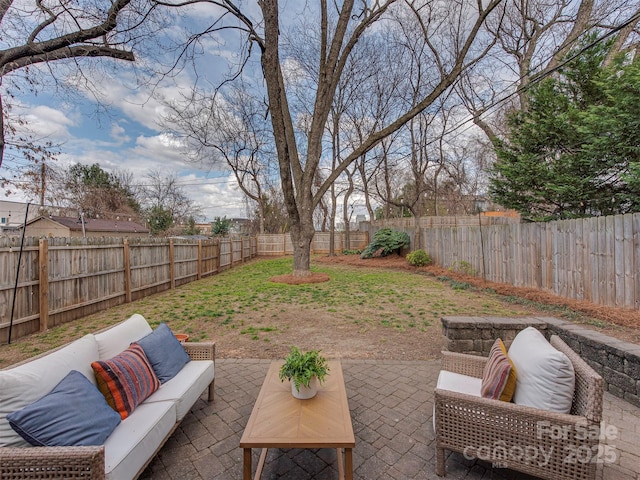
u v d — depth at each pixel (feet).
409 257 39.78
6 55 17.44
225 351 13.47
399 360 12.40
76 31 18.51
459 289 26.37
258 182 64.75
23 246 15.49
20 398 5.09
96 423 5.47
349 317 18.33
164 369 8.02
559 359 5.76
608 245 17.39
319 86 29.40
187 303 22.38
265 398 6.99
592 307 17.20
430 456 7.00
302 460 6.98
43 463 4.40
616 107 17.79
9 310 14.84
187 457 7.00
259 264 49.37
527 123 24.49
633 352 9.10
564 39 30.78
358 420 8.37
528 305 20.22
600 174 21.18
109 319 18.53
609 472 6.38
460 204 74.95
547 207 26.61
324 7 27.78
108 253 21.30
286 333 15.66
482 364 8.26
